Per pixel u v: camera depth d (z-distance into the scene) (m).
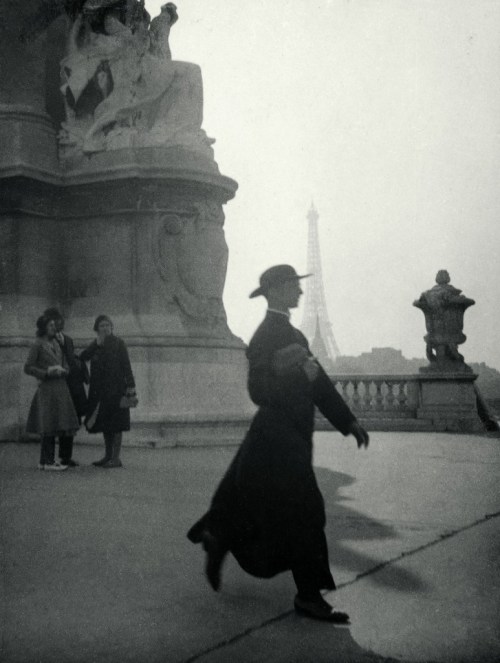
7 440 15.61
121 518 7.55
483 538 6.71
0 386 15.84
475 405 24.27
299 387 4.75
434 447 16.41
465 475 11.09
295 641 4.18
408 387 25.14
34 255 16.69
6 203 16.56
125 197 16.59
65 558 5.98
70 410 11.39
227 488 4.84
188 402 15.82
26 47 17.33
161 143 16.70
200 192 16.92
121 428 11.76
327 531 6.97
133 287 16.52
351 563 5.82
